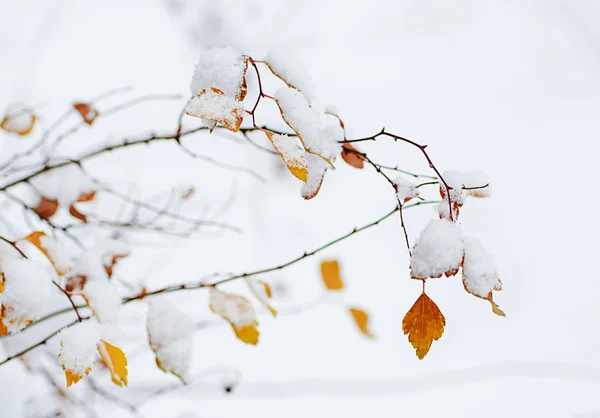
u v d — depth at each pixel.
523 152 3.06
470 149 3.00
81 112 1.20
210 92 0.95
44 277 0.98
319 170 1.03
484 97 3.30
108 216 1.58
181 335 1.03
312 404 1.80
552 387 2.03
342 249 2.41
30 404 1.29
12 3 2.79
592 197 2.88
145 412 1.55
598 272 2.52
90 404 1.38
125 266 1.92
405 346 2.10
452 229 0.96
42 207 1.16
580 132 3.19
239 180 2.44
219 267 2.10
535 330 2.29
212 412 1.64
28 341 1.19
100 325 1.01
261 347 1.93
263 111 2.38
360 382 1.93
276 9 3.38
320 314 2.11
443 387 1.98
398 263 2.41
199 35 3.12
